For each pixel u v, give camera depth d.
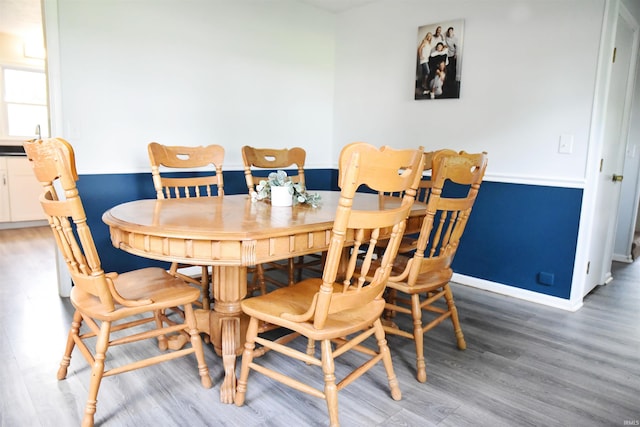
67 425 1.51
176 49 3.07
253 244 1.47
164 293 1.67
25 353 2.02
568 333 2.42
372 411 1.64
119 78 2.82
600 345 2.27
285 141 3.87
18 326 2.32
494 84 3.07
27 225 5.09
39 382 1.78
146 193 3.03
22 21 4.52
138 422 1.54
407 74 3.61
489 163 3.15
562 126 2.77
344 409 1.65
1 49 5.14
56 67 2.56
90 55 2.69
